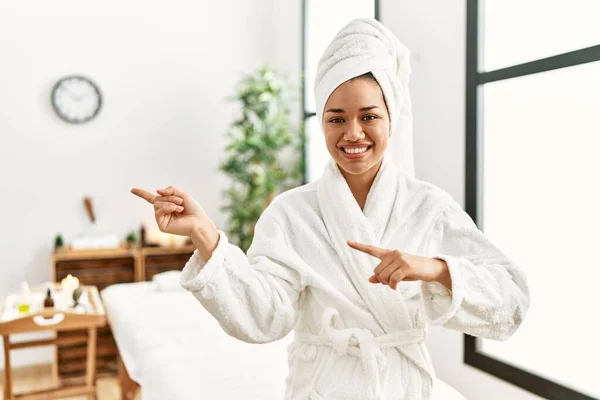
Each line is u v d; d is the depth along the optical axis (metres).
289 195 0.96
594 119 2.08
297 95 4.34
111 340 3.60
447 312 0.78
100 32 3.98
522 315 0.84
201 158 4.27
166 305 3.00
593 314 2.12
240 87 4.36
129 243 3.92
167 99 4.17
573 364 2.21
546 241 2.29
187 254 3.90
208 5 4.27
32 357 3.86
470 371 2.56
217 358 2.17
